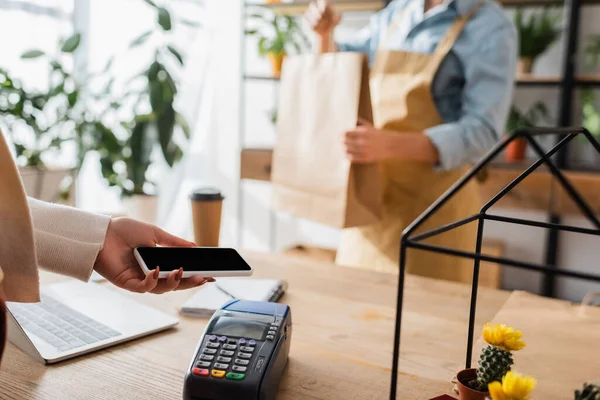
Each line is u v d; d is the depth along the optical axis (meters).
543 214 2.66
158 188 3.19
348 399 0.59
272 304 0.67
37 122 2.57
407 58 1.48
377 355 0.71
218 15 3.38
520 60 2.51
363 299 0.93
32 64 2.79
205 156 3.46
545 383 0.63
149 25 3.12
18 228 0.54
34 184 2.30
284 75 1.48
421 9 1.53
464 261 1.49
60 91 2.55
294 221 3.37
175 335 0.75
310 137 1.38
